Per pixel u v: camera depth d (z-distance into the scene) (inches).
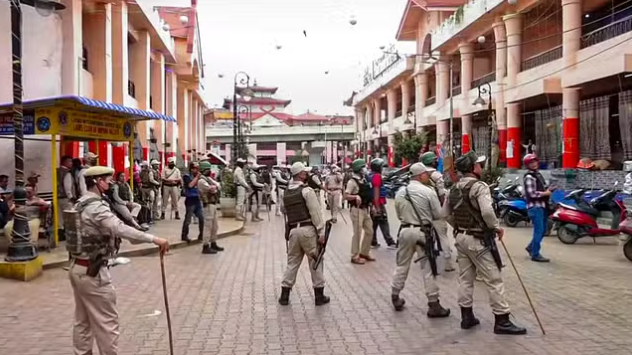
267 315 273.1
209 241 467.8
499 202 657.6
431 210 271.6
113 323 187.3
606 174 669.3
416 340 231.3
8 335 241.9
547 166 952.9
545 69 850.8
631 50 654.5
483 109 1054.4
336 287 333.4
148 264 413.1
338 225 681.0
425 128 1472.7
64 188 454.9
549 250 465.7
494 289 238.2
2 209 455.8
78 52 657.6
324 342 230.2
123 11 832.3
